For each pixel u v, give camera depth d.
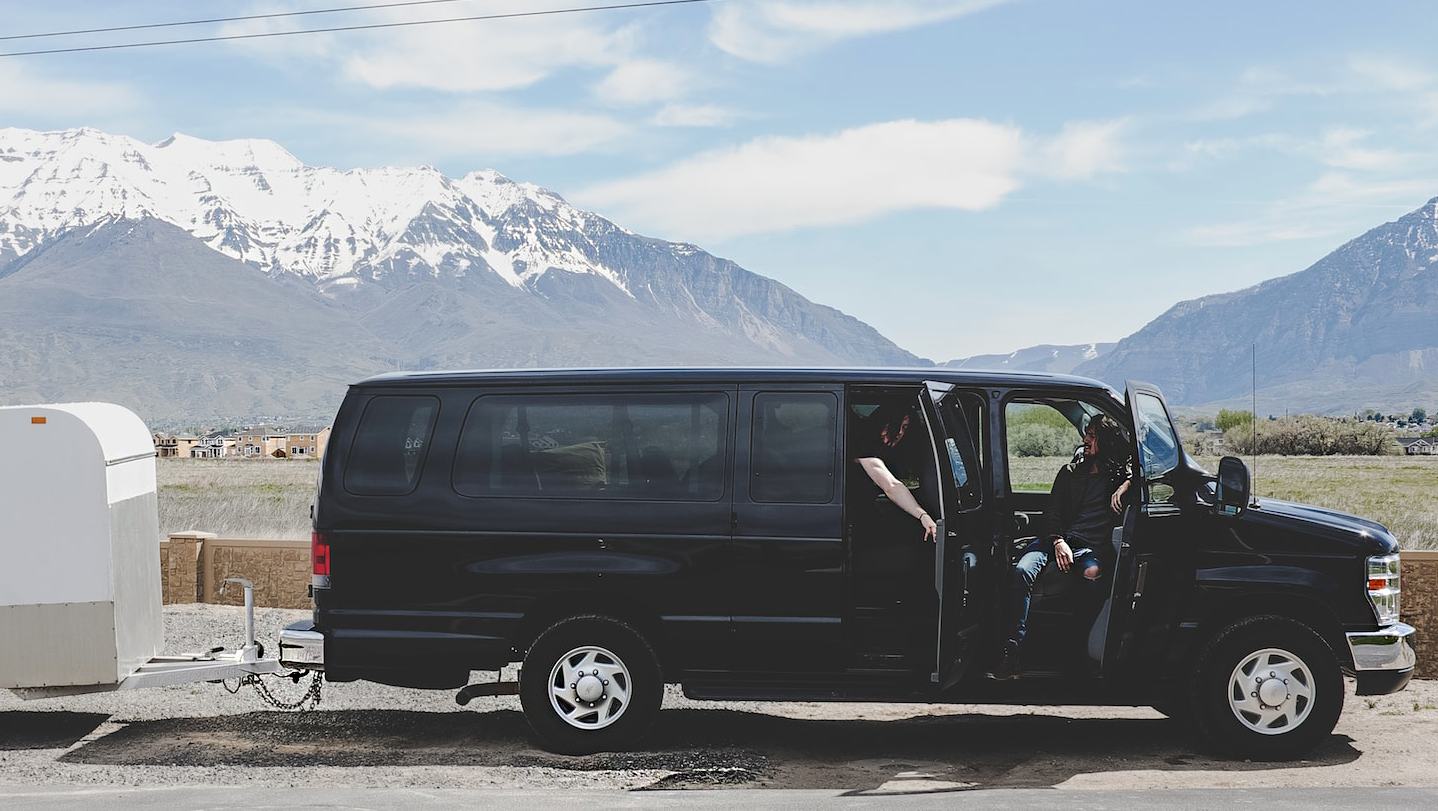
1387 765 7.50
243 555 14.29
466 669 7.77
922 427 7.77
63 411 7.96
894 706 9.56
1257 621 7.55
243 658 8.55
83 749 8.02
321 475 7.85
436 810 6.37
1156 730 8.62
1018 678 7.53
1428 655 10.77
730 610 7.54
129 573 8.32
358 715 9.07
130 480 8.39
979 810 6.29
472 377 7.86
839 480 7.53
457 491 7.73
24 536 7.95
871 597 7.69
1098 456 7.71
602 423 7.74
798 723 8.88
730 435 7.64
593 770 7.32
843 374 7.66
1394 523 22.55
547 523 7.65
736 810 6.33
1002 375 7.80
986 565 7.34
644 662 7.62
